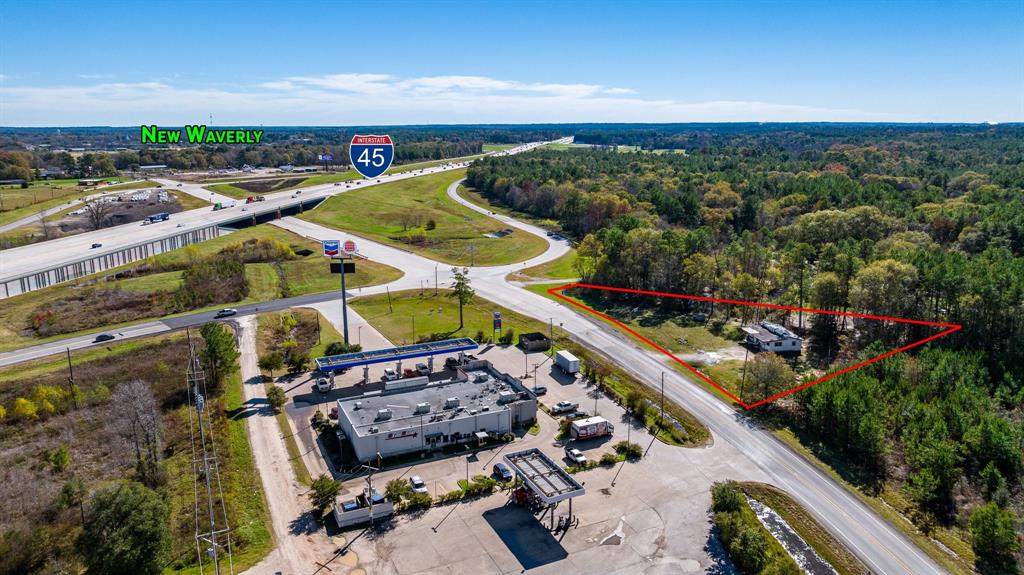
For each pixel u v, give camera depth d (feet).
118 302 476.13
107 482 256.11
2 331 416.67
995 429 276.82
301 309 492.54
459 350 380.58
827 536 236.84
